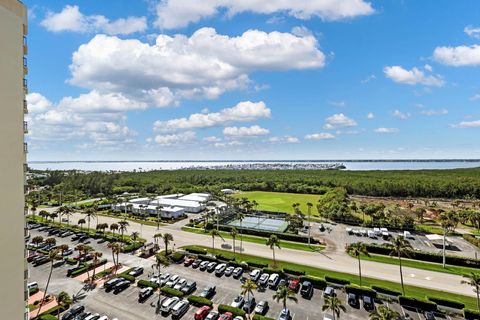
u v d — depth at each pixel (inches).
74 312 1899.6
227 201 5944.9
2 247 997.8
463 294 2191.2
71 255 3058.6
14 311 1041.5
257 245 3405.5
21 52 1079.0
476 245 3427.7
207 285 2352.4
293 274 2511.1
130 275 2488.9
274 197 7426.2
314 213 5339.6
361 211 5088.6
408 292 2201.0
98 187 7726.4
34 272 2613.2
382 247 3139.8
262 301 1995.6
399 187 6943.9
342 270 2640.3
